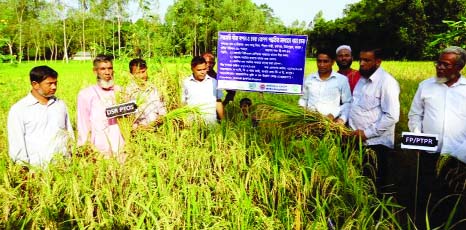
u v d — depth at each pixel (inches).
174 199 132.6
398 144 267.1
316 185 147.8
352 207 137.2
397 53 1991.9
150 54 317.4
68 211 130.9
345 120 196.5
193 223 128.0
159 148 168.2
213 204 137.3
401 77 613.0
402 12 1884.8
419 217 164.7
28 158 165.5
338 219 138.8
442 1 1711.4
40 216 130.9
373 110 182.7
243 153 158.2
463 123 162.1
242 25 2060.8
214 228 122.8
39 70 161.0
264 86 216.7
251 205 133.6
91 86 185.0
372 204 146.6
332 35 2536.9
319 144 168.1
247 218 127.8
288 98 357.7
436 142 141.0
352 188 144.7
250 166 156.3
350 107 197.8
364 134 180.2
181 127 187.2
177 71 237.1
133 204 135.3
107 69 180.7
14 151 162.9
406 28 1824.6
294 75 211.5
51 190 138.2
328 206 139.6
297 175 149.9
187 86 225.5
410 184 200.8
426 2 1774.1
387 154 183.3
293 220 135.0
